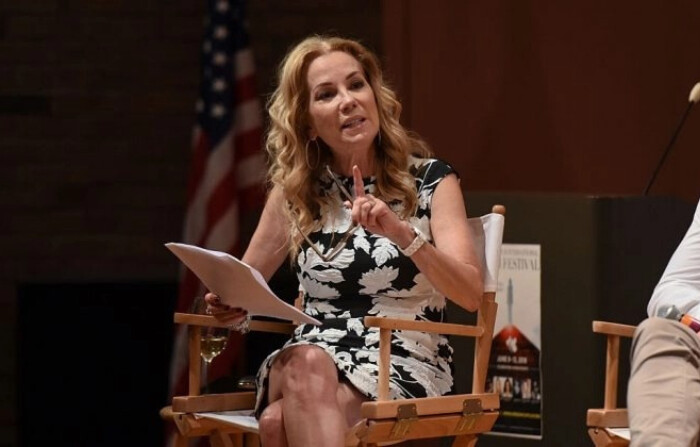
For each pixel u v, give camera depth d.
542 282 10.41
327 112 8.87
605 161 13.99
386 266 8.70
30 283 15.09
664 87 13.63
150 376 15.04
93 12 15.45
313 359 8.15
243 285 8.20
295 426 7.97
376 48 15.20
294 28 15.36
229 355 13.19
